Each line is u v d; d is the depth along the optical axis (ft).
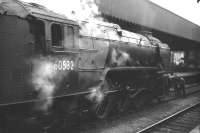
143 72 42.37
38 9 22.54
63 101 24.86
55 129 26.14
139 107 42.01
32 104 21.45
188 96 61.11
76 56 25.52
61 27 23.80
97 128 30.17
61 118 25.29
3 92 19.15
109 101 33.24
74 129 28.84
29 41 21.04
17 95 20.06
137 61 40.65
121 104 36.86
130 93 38.14
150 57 45.03
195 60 119.65
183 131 30.50
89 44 28.99
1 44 19.16
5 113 19.65
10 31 19.76
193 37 97.60
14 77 19.86
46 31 22.02
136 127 31.53
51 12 24.02
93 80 29.01
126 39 38.04
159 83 47.96
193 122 34.78
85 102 28.17
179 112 38.01
